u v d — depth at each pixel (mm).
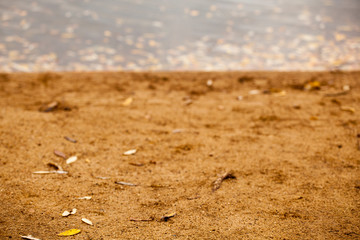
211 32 9711
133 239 2150
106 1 12500
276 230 2236
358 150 3471
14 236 2094
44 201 2523
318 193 2703
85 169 3068
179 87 5766
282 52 8406
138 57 7629
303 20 11688
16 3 11375
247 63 7570
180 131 3975
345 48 8844
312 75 6523
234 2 13883
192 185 2852
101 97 5098
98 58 7430
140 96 5211
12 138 3500
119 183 2857
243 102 4992
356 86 5707
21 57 7148
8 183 2721
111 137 3750
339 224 2289
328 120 4301
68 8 11227
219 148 3549
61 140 3578
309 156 3357
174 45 8516
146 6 12172
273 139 3768
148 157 3350
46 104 4605
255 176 2992
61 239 2111
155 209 2498
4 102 4594
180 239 2154
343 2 15391
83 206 2496
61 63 7027
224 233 2215
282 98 5156
